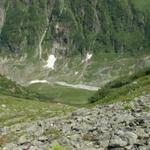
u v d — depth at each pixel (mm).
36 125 33438
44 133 26953
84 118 28062
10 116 81312
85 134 22719
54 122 31000
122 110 28922
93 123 25641
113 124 23531
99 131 22578
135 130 20297
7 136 32656
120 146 18172
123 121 23438
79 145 21062
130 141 18422
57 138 23797
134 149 17812
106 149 18938
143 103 29562
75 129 24844
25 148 22906
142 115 23875
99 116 27734
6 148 24312
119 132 19484
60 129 26281
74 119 29359
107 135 21297
